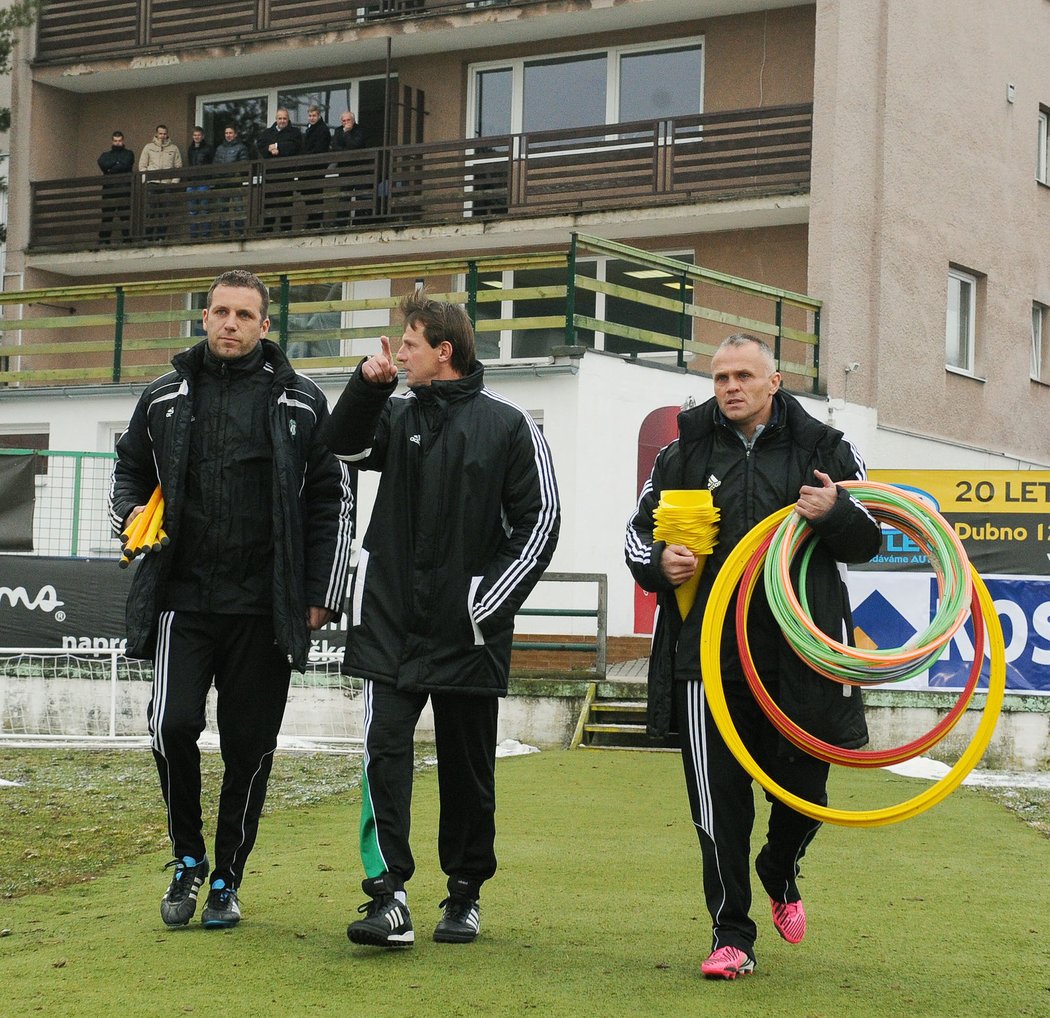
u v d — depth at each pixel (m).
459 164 20.89
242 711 4.78
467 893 4.65
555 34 20.17
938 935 4.86
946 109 19.12
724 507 4.52
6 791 8.27
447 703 4.64
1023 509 11.25
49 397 17.34
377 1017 3.76
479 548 4.64
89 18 22.22
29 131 22.25
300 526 4.77
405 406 4.74
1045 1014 3.92
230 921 4.78
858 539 4.32
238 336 4.76
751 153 19.25
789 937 4.57
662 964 4.35
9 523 12.70
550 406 14.24
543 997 3.96
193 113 22.50
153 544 4.60
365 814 4.54
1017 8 20.53
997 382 20.17
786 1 18.78
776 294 16.58
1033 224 20.95
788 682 4.38
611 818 7.41
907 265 18.38
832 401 17.23
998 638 4.33
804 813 4.23
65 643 11.88
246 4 21.42
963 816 7.78
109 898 5.42
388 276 15.67
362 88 21.64
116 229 21.59
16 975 4.19
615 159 19.05
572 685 11.15
